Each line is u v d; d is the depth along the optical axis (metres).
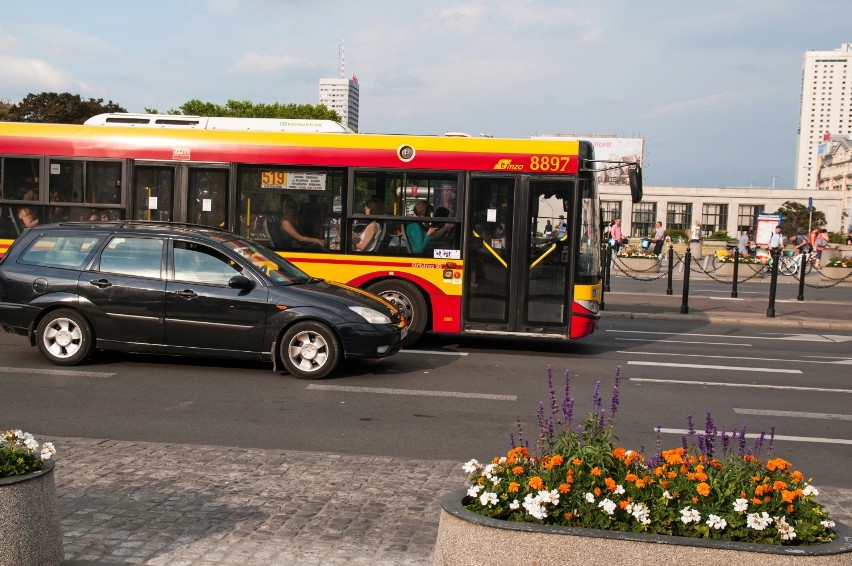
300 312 10.38
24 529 4.19
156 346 10.60
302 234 13.11
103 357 11.46
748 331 17.05
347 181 13.02
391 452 7.42
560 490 4.03
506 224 12.88
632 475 4.13
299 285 10.77
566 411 4.80
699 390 10.66
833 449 7.96
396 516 5.53
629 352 13.66
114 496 5.77
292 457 6.88
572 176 12.78
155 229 10.91
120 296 10.58
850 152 157.50
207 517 5.41
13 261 10.90
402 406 9.20
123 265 10.73
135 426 8.06
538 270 12.83
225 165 13.16
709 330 17.00
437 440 7.85
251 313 10.43
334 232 13.08
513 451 4.41
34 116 54.97
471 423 8.53
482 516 3.95
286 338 10.45
